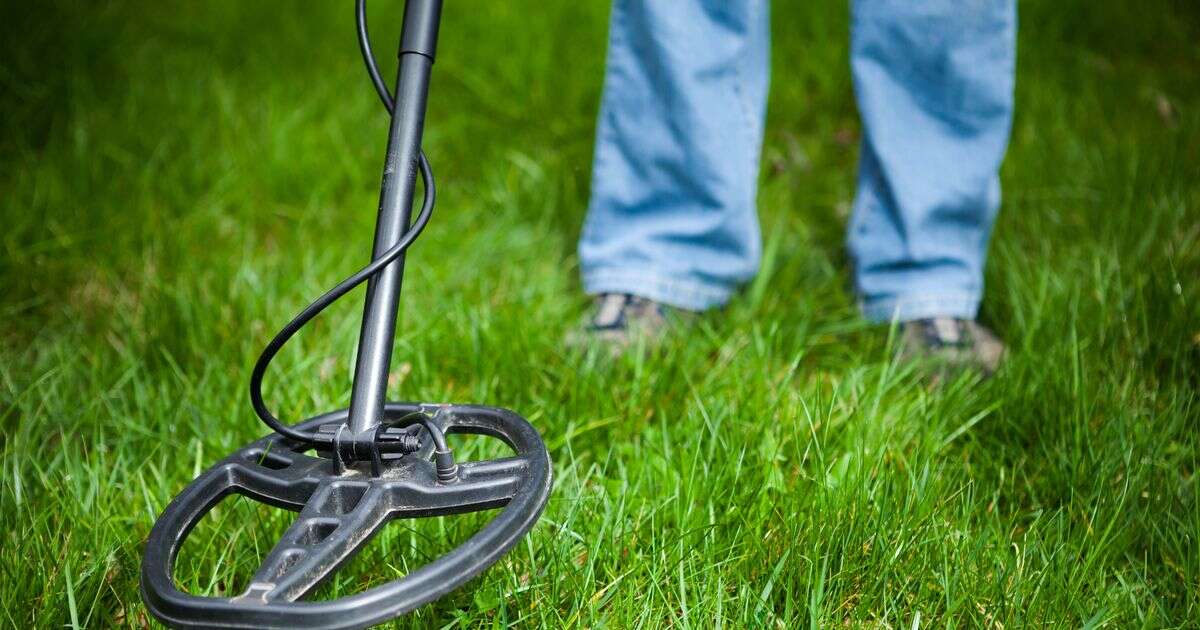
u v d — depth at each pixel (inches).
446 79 117.4
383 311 39.7
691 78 67.1
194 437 59.9
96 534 49.6
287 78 114.1
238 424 60.2
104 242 82.1
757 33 68.6
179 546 36.5
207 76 113.4
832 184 97.8
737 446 55.6
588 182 96.7
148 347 69.0
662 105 68.8
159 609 32.6
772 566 48.2
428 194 41.4
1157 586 48.1
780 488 52.6
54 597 45.9
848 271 80.1
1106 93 109.9
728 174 68.9
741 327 71.6
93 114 102.9
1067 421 58.4
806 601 45.1
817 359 71.1
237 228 88.4
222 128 100.9
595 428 59.7
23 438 57.9
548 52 120.7
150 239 82.9
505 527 35.2
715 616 44.8
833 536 48.0
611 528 49.7
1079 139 98.8
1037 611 45.7
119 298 76.7
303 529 35.7
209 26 128.6
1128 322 68.1
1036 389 61.3
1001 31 66.2
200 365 68.5
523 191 95.1
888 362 67.4
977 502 53.7
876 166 71.7
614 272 70.9
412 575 33.0
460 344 68.7
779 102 112.6
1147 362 65.6
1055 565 47.3
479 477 38.3
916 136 69.0
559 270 83.3
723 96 68.2
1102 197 87.6
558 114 110.1
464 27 129.2
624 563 49.4
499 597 44.8
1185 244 77.8
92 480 53.0
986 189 69.0
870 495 50.8
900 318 70.3
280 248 86.6
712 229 70.2
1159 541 50.9
